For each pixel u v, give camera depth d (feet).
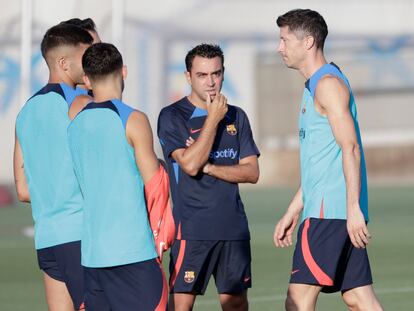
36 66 153.69
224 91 255.09
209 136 69.05
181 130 71.67
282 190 234.38
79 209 63.00
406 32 261.03
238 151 72.64
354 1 259.39
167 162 72.43
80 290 62.85
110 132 56.80
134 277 56.80
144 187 57.41
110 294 57.47
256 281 108.88
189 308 71.87
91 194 57.36
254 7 252.62
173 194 71.82
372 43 262.47
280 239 70.49
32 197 64.08
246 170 71.15
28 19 136.67
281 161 262.88
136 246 56.65
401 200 202.39
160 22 238.89
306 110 64.80
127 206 56.80
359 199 62.64
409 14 261.03
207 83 70.79
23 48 136.67
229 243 71.46
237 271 71.77
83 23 71.61
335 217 63.98
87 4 140.36
